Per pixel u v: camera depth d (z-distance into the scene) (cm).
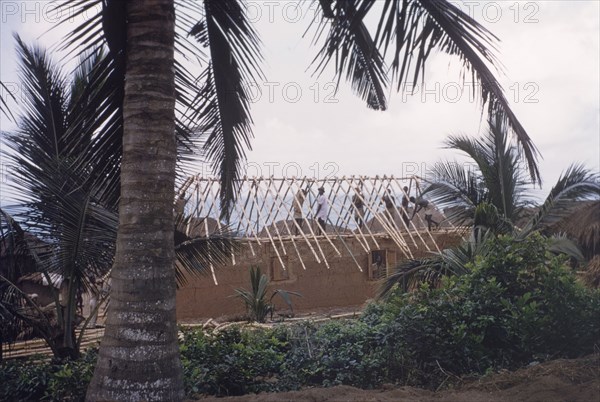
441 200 1399
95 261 938
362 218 2098
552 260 809
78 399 733
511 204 1311
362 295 2069
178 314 1862
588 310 767
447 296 791
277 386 745
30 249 950
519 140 692
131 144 563
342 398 625
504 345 764
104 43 635
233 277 1922
